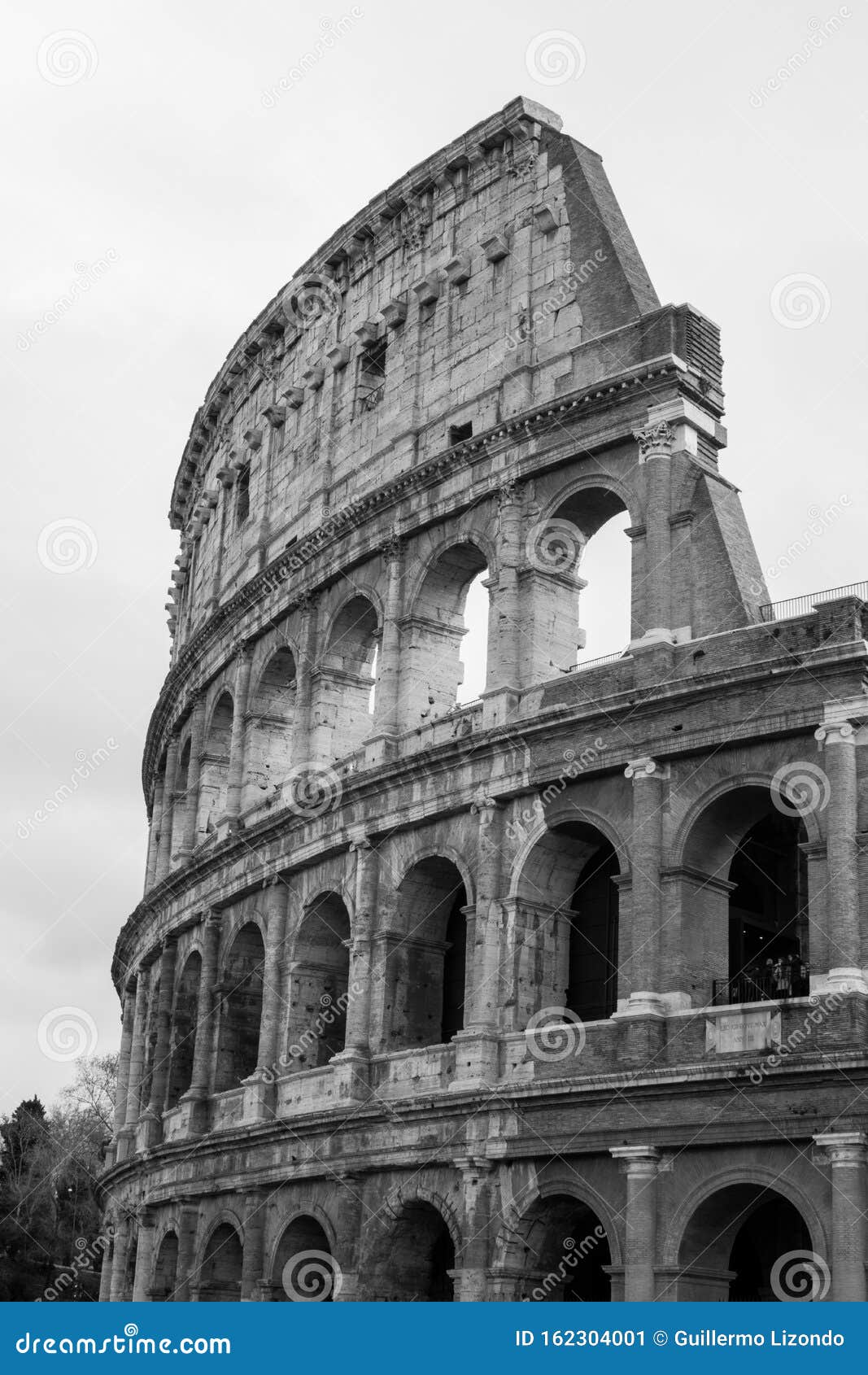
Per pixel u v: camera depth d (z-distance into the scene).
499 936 57.25
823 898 48.56
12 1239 129.00
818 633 51.09
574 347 62.81
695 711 52.88
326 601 72.88
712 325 60.00
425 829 61.78
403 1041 61.66
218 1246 69.44
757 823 56.44
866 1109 45.66
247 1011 74.00
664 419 57.72
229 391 90.06
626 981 52.56
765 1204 56.25
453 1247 60.50
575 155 66.06
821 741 49.88
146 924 86.06
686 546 56.38
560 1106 52.72
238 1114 69.19
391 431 71.25
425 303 71.12
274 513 80.62
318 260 79.44
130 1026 92.38
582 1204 53.91
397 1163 57.72
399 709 65.62
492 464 63.56
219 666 82.00
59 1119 144.38
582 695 57.28
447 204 72.06
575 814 56.03
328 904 68.19
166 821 89.19
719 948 52.94
